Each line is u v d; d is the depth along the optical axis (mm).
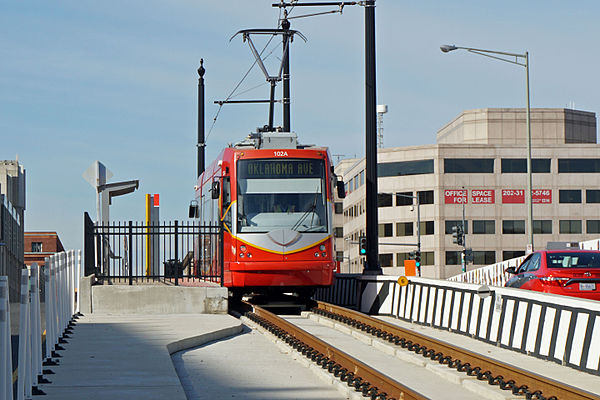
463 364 15352
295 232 30344
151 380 13617
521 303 19000
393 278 30047
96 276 29328
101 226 29375
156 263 33188
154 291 28219
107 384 13227
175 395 12258
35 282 12930
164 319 25578
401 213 136375
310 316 29703
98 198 30312
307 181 30859
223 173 31203
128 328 22359
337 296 38188
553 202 134000
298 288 33125
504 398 12391
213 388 13914
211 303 28453
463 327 22688
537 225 133875
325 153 31281
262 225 30312
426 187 134500
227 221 30500
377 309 31094
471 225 133625
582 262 25453
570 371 15805
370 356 18750
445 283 24547
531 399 12258
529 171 52594
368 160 32812
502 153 134500
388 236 137625
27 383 11891
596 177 134375
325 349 17141
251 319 26531
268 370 16016
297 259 30250
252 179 30625
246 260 30047
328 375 14500
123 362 15688
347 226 159000
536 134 146500
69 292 23531
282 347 19281
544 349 17484
